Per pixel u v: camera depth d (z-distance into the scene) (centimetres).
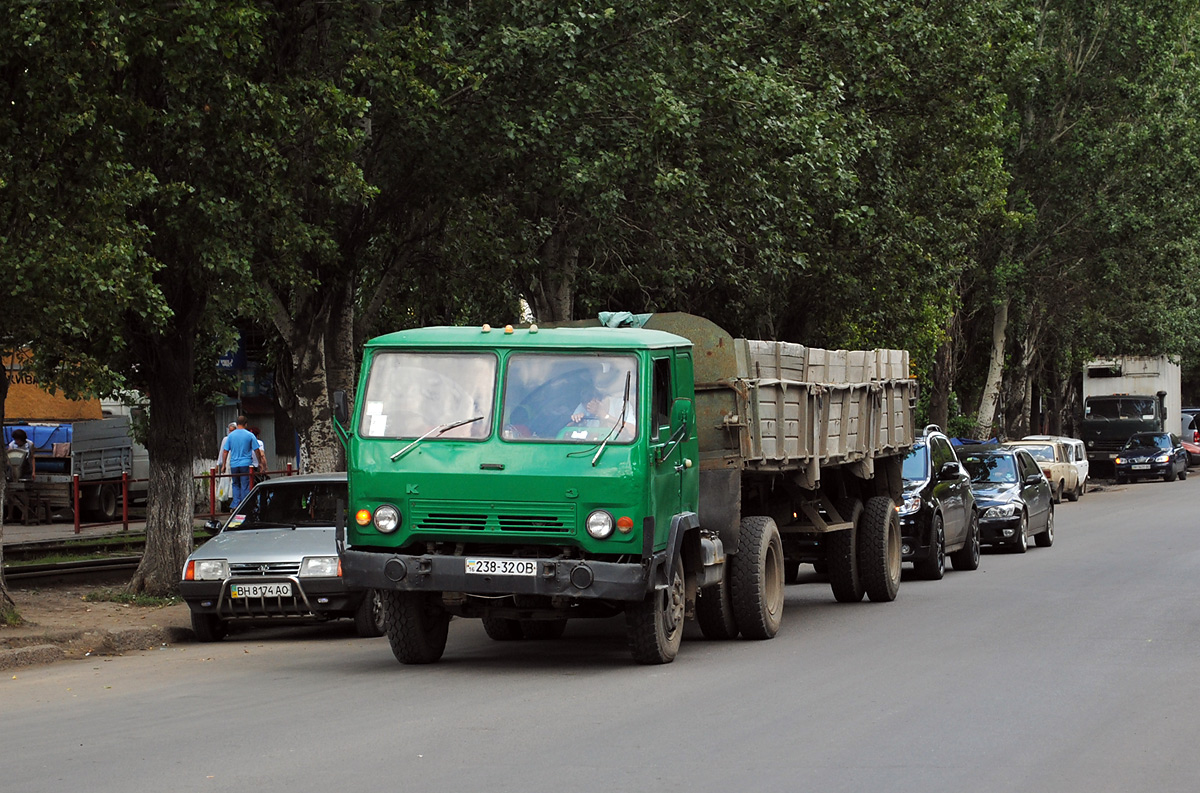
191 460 2573
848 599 2502
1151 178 6216
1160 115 6166
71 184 2031
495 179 2900
